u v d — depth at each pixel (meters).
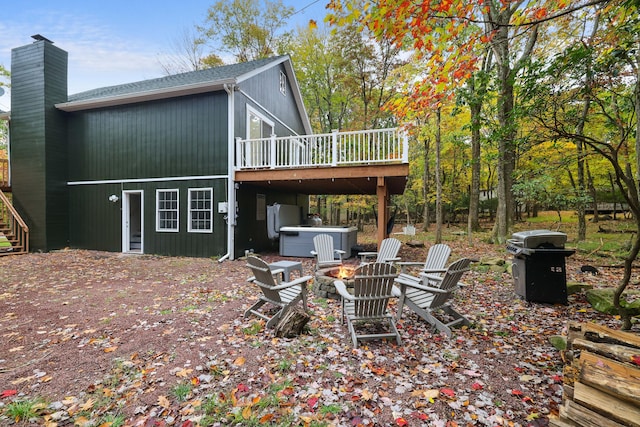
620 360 1.74
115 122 9.88
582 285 4.73
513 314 4.01
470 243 10.32
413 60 10.02
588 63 2.96
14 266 7.50
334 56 16.64
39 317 4.01
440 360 2.84
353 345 3.13
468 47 3.66
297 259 8.80
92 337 3.38
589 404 1.62
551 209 19.72
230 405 2.20
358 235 15.92
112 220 9.96
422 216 21.30
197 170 9.03
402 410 2.13
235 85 8.69
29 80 9.92
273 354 2.93
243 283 5.82
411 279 4.53
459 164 17.56
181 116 9.19
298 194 14.35
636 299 3.88
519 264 4.61
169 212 9.41
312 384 2.45
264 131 11.23
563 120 3.16
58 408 2.18
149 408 2.18
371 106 16.94
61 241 10.22
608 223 13.79
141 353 2.98
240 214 9.22
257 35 17.70
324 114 21.05
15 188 10.08
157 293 5.13
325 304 4.46
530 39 8.40
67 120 10.39
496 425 1.98
